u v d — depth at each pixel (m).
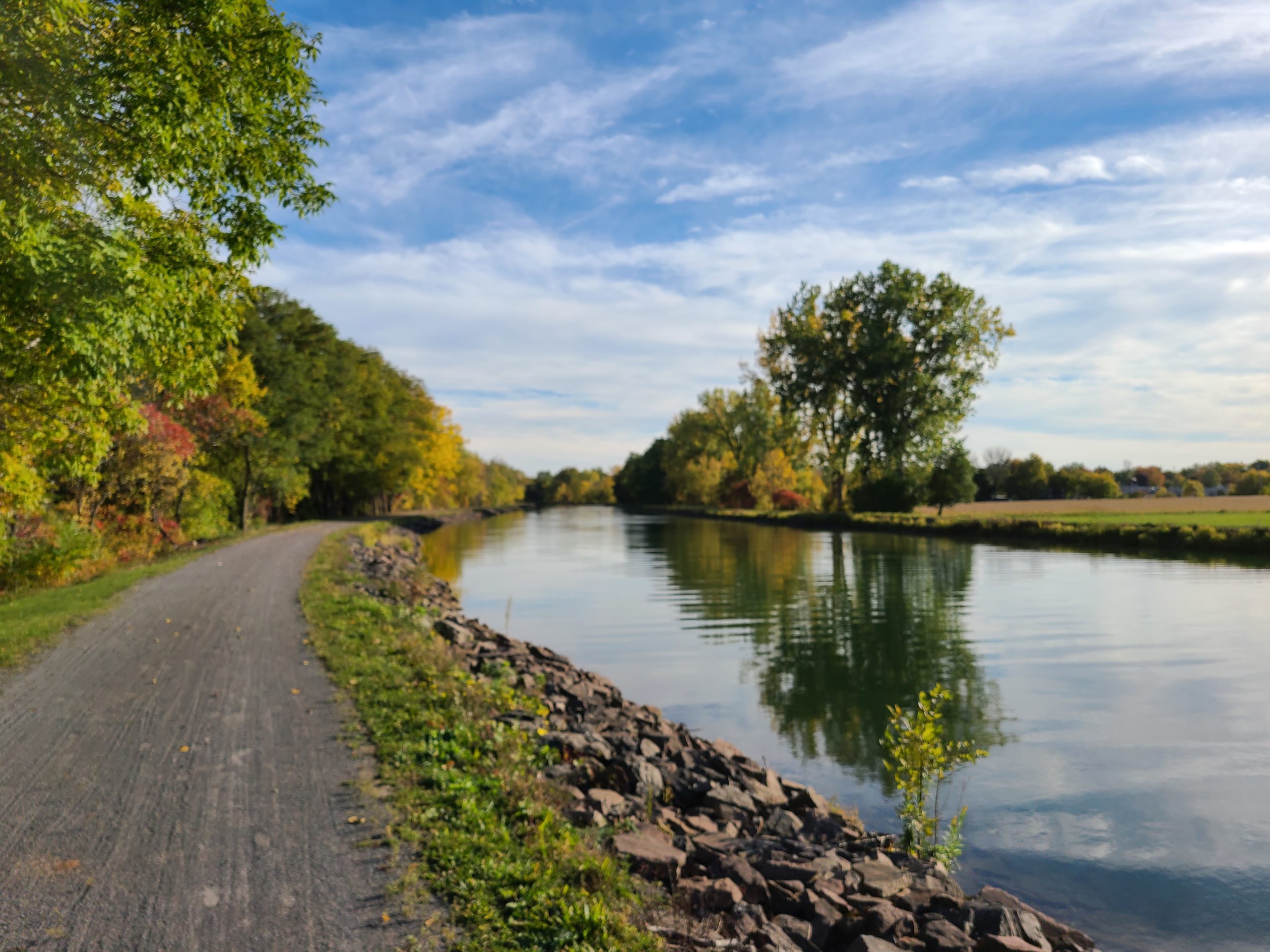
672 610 25.53
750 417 100.69
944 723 12.92
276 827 6.04
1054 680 15.52
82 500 24.95
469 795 6.64
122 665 11.09
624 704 13.39
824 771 11.12
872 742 12.33
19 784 6.88
